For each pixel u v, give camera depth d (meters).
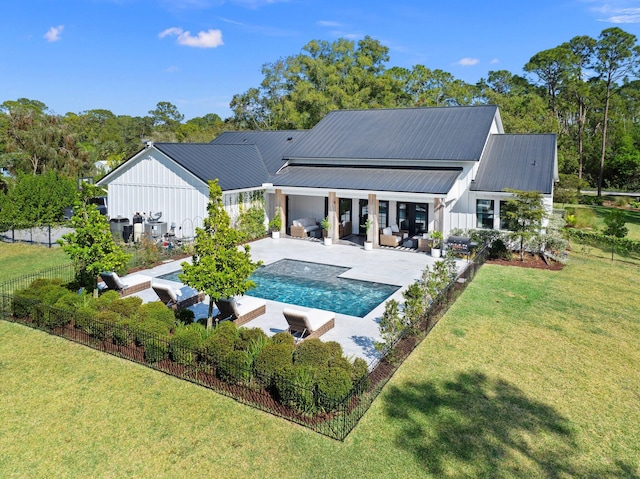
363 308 16.11
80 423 9.26
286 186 27.25
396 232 27.48
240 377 10.41
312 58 60.38
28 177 32.69
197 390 10.46
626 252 25.42
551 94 68.81
